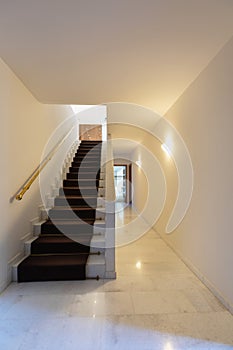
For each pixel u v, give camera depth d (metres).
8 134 2.66
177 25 1.90
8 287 2.64
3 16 1.78
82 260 2.97
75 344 1.75
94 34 2.01
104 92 3.29
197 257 2.91
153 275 2.96
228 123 2.13
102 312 2.15
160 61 2.46
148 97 3.49
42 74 2.76
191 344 1.74
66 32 1.98
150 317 2.07
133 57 2.38
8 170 2.68
